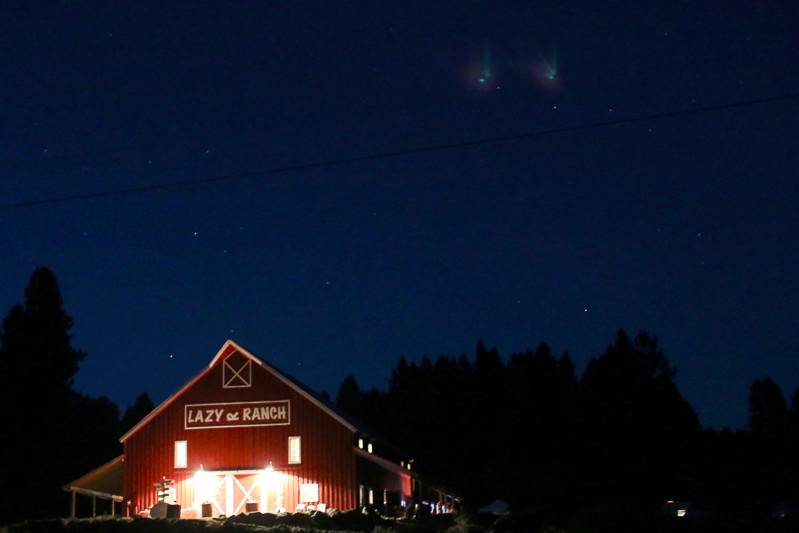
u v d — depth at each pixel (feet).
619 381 261.85
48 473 224.53
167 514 146.72
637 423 258.37
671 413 260.42
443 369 337.31
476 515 156.35
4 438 219.00
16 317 228.63
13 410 220.64
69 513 226.58
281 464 171.01
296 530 129.49
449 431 328.49
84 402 293.23
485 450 323.16
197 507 170.50
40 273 233.76
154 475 172.76
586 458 262.26
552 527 137.18
